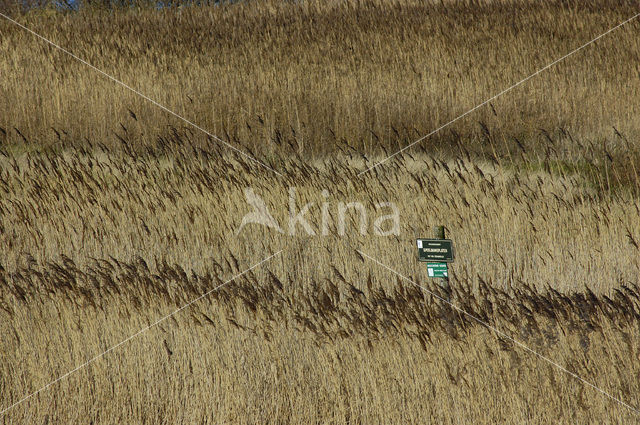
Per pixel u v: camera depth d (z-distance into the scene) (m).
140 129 44.16
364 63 56.78
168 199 31.98
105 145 43.12
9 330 21.53
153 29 71.12
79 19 74.25
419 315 20.75
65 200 30.88
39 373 19.84
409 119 46.16
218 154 40.62
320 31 68.38
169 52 61.16
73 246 27.58
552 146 41.75
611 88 49.28
